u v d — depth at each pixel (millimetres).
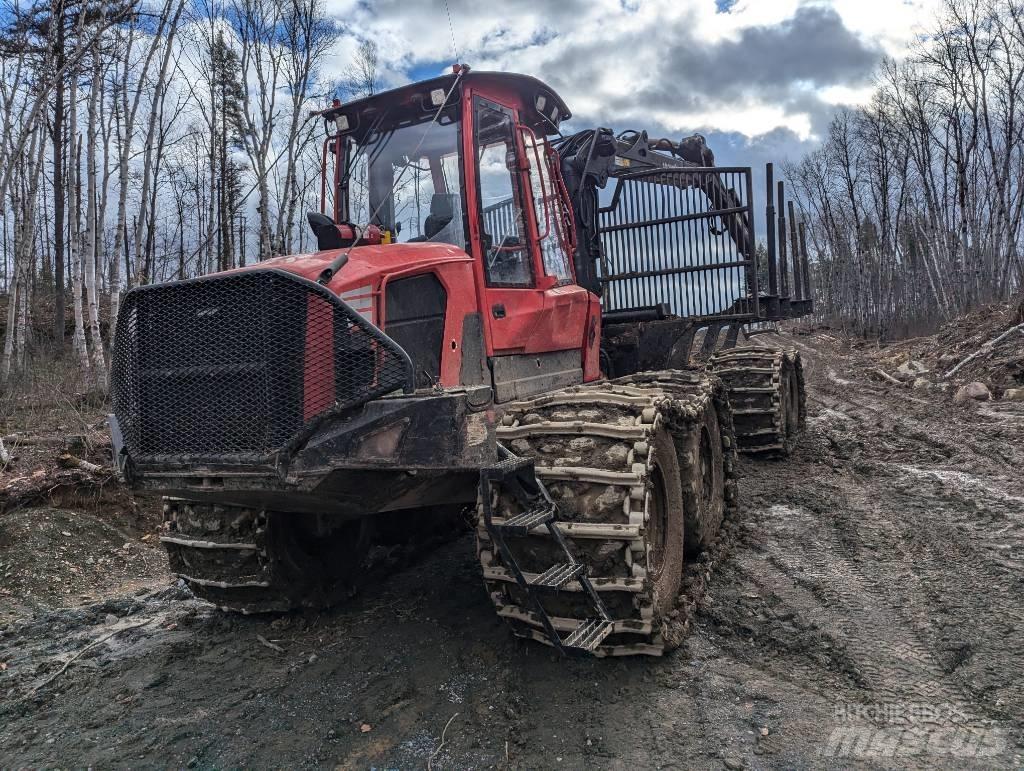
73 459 6219
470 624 3770
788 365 7332
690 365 7246
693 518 3877
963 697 2857
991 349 10891
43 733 3021
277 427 2947
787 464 6875
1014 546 4344
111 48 10180
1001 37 18594
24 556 5078
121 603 4531
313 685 3256
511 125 4270
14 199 13047
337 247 3793
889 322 24469
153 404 3230
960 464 6406
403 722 2895
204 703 3172
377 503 3176
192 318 3127
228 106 17312
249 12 15125
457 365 3639
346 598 4227
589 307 5078
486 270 3928
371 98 4137
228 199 19812
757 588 3984
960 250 20562
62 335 15836
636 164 7391
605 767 2529
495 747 2688
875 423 8672
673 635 3205
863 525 4961
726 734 2686
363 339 2902
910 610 3613
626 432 3072
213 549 3818
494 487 3117
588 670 3166
